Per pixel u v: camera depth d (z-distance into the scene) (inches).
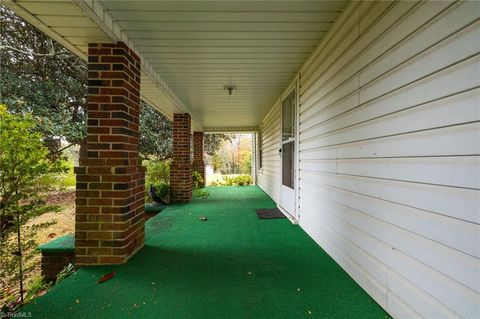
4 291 100.0
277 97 217.3
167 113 249.6
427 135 53.2
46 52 263.7
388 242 66.5
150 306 69.4
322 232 115.1
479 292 42.3
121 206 98.0
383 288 68.2
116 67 99.3
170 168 243.4
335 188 100.5
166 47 117.4
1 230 96.7
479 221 42.3
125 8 87.6
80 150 306.7
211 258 102.7
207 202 243.3
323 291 76.9
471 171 43.6
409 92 58.6
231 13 91.2
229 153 946.1
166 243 121.6
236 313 66.1
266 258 102.5
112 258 97.5
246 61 136.3
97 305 69.9
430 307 52.6
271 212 194.7
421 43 54.7
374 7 72.7
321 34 108.0
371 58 74.2
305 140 142.9
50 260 112.3
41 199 111.3
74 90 293.1
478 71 42.3
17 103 235.8
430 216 52.6
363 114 79.0
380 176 70.1
